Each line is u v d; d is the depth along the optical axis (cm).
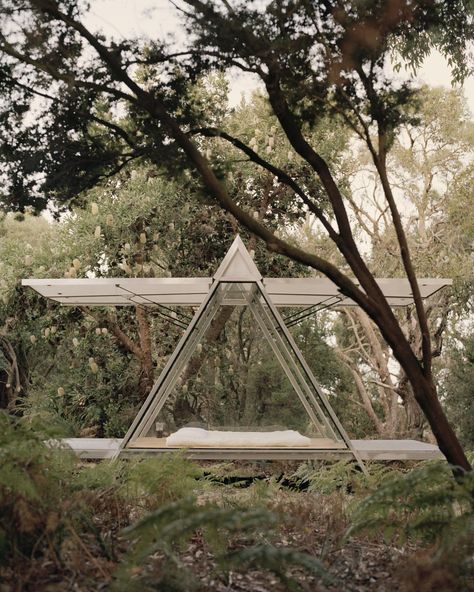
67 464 451
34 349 1547
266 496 520
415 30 594
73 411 1266
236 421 853
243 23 511
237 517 331
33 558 382
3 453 382
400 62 641
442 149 1659
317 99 550
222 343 859
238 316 862
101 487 491
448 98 1630
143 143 576
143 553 343
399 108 551
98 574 375
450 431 498
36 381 1470
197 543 462
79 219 1272
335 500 548
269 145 1238
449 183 1653
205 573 392
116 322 1270
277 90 530
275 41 505
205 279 855
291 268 1316
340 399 1664
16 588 350
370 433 1739
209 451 810
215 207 1269
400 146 1647
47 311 1277
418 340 1603
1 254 1299
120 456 807
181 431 833
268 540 460
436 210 1681
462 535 353
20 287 1262
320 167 527
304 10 521
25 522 365
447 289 1565
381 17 520
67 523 388
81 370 1292
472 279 1545
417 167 1656
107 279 869
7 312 1309
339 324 1853
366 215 1692
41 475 398
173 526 333
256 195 1295
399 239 522
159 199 1259
